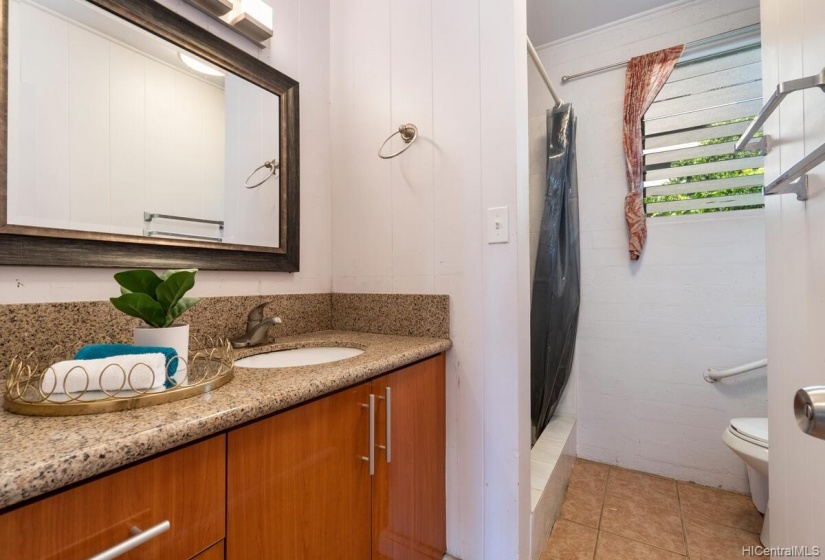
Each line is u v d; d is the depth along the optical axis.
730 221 1.81
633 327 2.01
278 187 1.35
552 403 2.04
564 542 1.45
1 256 0.76
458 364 1.26
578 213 2.10
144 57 1.00
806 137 0.74
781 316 0.88
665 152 1.94
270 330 1.30
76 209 0.87
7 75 0.78
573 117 2.02
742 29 1.77
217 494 0.58
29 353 0.78
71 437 0.46
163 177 1.04
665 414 1.94
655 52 1.96
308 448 0.75
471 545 1.23
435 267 1.31
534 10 1.98
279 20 1.37
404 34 1.39
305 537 0.74
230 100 1.20
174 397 0.60
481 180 1.22
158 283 0.76
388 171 1.42
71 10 0.87
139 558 0.49
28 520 0.40
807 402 0.40
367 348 1.11
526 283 1.25
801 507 0.78
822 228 0.68
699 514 1.62
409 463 1.07
